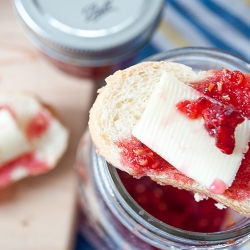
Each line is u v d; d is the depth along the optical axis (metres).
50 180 0.29
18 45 0.30
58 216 0.28
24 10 0.28
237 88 0.20
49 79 0.30
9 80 0.30
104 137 0.20
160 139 0.19
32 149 0.29
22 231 0.28
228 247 0.20
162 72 0.20
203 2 0.30
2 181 0.29
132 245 0.23
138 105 0.20
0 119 0.29
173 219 0.24
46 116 0.30
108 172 0.20
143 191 0.24
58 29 0.28
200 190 0.20
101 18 0.28
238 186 0.19
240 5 0.30
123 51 0.28
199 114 0.19
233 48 0.30
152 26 0.28
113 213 0.22
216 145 0.19
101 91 0.21
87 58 0.28
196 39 0.30
